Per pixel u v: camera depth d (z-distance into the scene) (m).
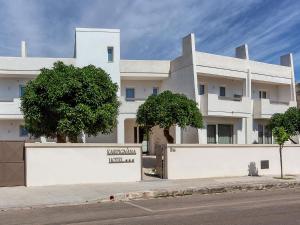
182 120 22.17
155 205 13.21
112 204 13.71
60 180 17.94
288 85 35.72
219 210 11.82
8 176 17.25
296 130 28.48
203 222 9.84
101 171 18.73
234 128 31.42
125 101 29.28
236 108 29.98
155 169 22.09
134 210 12.12
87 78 20.11
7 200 14.00
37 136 22.31
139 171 19.56
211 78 31.61
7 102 28.56
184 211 11.72
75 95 19.91
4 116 28.47
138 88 32.50
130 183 18.61
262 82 34.34
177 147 20.58
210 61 29.58
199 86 31.36
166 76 31.53
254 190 18.05
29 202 13.64
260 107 31.89
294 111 28.83
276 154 24.09
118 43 30.16
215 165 21.59
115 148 19.08
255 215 10.84
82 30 29.69
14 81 30.48
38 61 29.38
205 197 15.50
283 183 19.38
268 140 34.00
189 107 22.52
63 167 18.03
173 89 31.16
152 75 31.31
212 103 28.47
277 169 24.03
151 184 18.27
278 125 28.70
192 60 28.66
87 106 19.88
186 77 29.39
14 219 10.90
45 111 20.36
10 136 30.03
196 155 21.05
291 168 24.75
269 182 19.41
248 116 30.84
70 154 18.19
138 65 31.12
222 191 17.36
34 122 20.69
